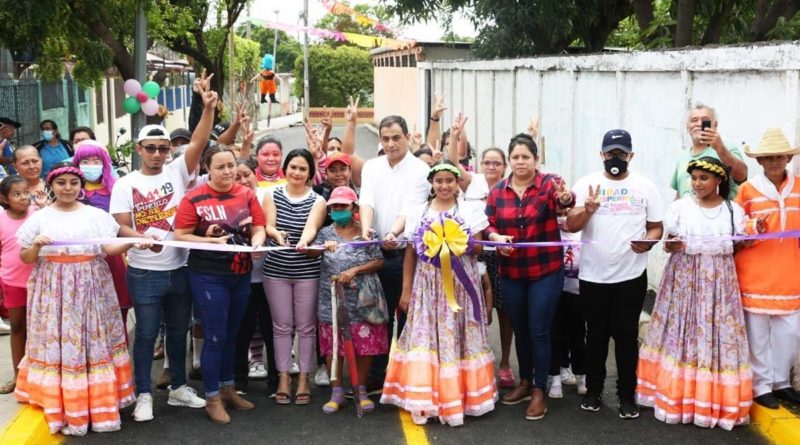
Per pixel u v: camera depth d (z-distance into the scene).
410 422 5.90
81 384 5.59
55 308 5.55
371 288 6.05
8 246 6.03
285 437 5.67
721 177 5.55
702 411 5.68
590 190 5.65
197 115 12.56
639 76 9.16
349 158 7.01
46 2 10.84
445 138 8.44
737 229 5.62
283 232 6.18
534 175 5.99
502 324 6.64
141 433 5.71
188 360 7.41
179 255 5.90
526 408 6.16
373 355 6.18
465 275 5.83
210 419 5.96
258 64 46.31
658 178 8.72
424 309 5.80
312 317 6.30
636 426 5.79
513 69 14.80
